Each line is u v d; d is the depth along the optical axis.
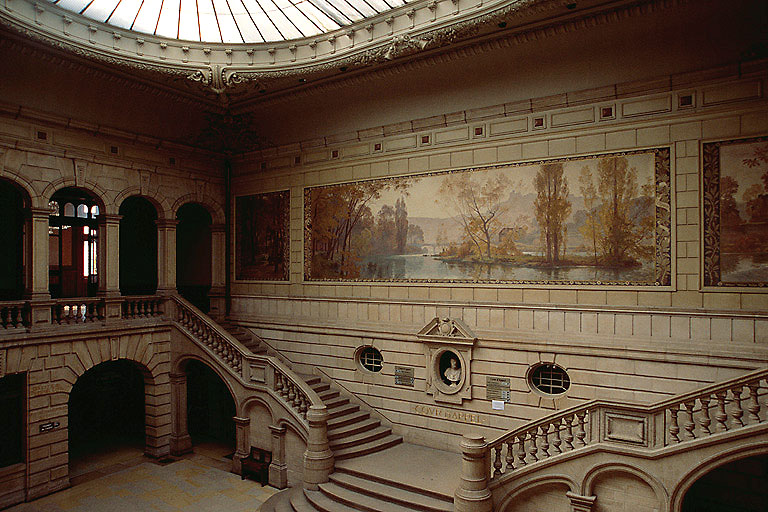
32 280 13.57
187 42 14.16
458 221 14.00
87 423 18.58
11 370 12.75
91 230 19.09
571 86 12.39
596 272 12.10
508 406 12.86
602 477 9.73
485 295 13.48
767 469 10.23
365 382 15.27
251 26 13.93
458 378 13.75
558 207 12.57
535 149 12.91
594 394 11.81
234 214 18.86
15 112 13.16
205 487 13.73
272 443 13.88
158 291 16.80
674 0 10.10
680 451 8.93
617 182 11.88
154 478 14.38
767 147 10.35
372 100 15.10
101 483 14.05
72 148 14.52
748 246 10.52
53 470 13.48
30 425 13.12
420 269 14.58
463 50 12.61
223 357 15.52
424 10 12.02
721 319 10.67
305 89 15.37
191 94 15.91
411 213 14.77
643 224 11.58
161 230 17.00
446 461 12.91
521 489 10.31
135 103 15.41
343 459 13.03
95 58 12.98
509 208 13.23
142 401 19.77
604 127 12.04
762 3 9.80
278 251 17.55
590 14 10.82
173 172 17.23
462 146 13.97
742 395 10.20
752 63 10.42
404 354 14.59
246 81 14.64
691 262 11.05
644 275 11.56
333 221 16.27
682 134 11.18
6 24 11.23
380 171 15.36
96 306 14.94
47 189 13.95
